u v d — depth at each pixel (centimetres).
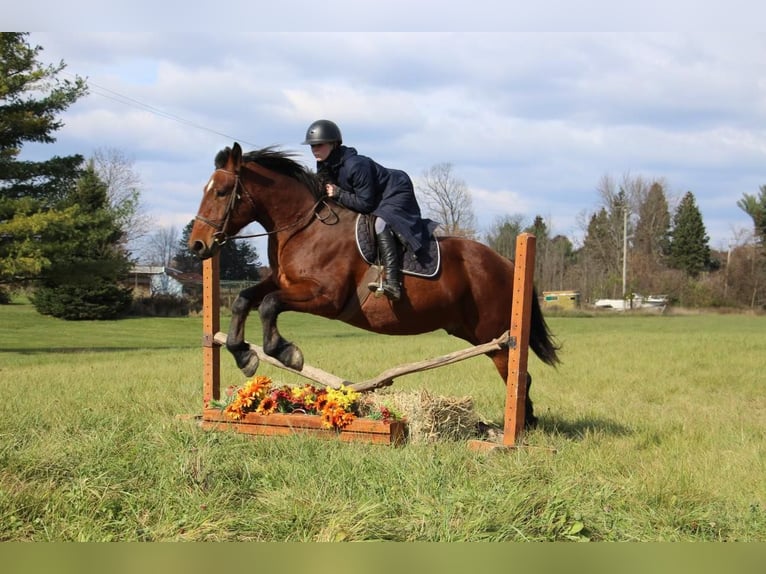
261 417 700
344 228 672
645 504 493
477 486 505
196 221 673
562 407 965
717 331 3388
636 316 5912
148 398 902
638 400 1060
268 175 679
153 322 4175
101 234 2708
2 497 442
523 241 682
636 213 8494
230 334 694
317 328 4131
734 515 482
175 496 468
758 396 1160
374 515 442
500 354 713
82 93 2636
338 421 668
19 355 2161
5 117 2483
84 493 464
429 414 682
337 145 683
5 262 2356
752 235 7681
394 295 662
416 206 693
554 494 482
